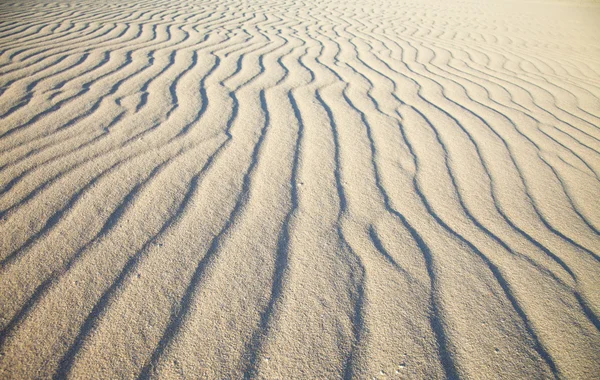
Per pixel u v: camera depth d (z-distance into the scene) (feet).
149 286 4.13
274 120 7.86
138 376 3.28
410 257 4.72
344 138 7.38
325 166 6.44
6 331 3.56
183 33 14.58
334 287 4.25
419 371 3.46
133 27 15.16
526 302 4.19
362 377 3.39
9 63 10.41
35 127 7.02
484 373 3.47
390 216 5.40
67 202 5.21
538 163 7.03
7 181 5.51
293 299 4.09
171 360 3.43
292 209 5.40
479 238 5.09
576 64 14.14
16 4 19.03
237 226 5.03
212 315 3.86
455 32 18.57
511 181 6.41
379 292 4.23
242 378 3.33
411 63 12.75
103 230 4.81
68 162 6.05
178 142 6.82
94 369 3.31
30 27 14.52
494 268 4.61
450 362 3.55
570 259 4.81
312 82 10.15
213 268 4.40
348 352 3.59
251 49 12.86
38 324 3.64
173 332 3.67
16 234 4.64
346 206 5.54
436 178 6.34
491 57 14.37
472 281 4.42
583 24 22.38
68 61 10.73
